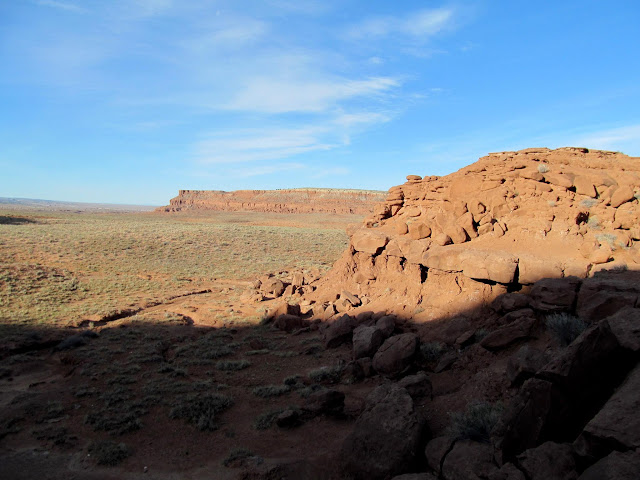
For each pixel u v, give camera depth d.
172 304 32.06
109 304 30.02
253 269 49.00
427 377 12.54
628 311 8.18
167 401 13.84
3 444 11.25
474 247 18.88
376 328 16.92
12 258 40.22
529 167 21.16
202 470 10.09
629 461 5.41
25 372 17.44
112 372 16.64
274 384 15.48
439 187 25.03
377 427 9.66
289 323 22.94
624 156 23.19
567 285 12.98
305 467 9.88
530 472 6.60
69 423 12.53
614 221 17.47
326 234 88.94
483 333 14.74
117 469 10.15
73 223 89.69
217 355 18.83
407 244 22.27
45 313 26.41
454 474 7.94
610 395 7.54
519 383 10.36
